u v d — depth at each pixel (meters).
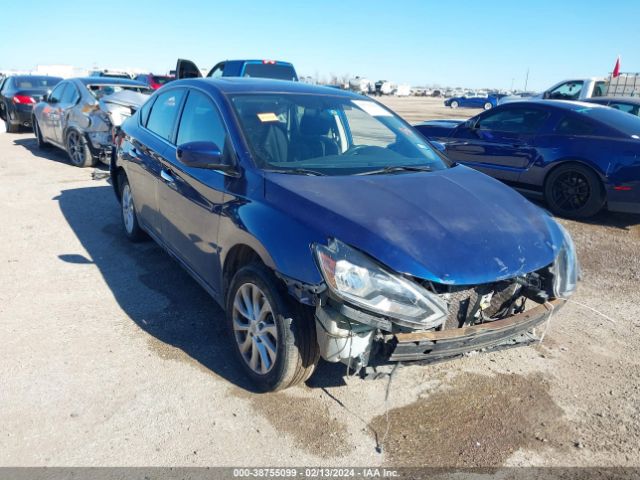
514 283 2.87
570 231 6.61
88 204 6.95
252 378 3.09
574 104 7.39
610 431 2.88
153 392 3.02
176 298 4.21
